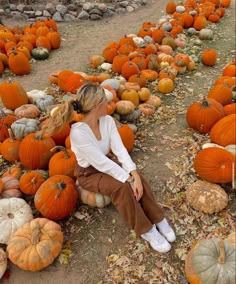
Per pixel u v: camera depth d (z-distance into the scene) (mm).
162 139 5352
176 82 7070
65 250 3654
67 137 4746
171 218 3971
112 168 3385
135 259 3555
